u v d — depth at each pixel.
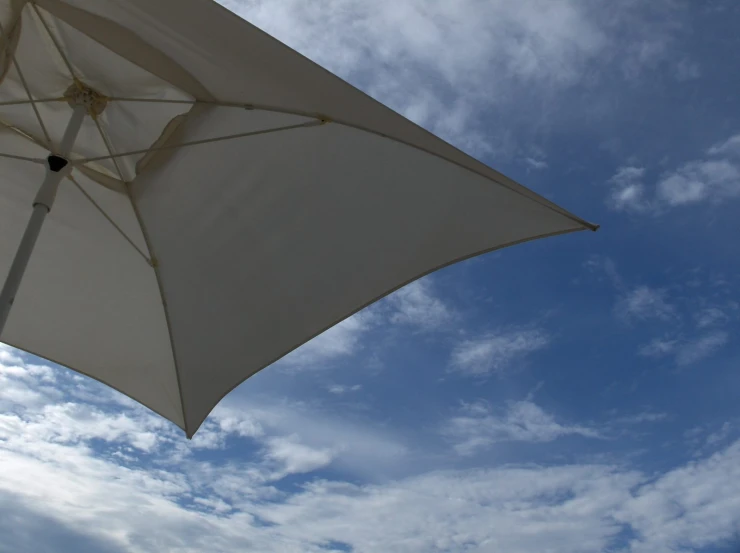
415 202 3.18
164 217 3.85
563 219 2.85
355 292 3.55
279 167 3.43
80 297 4.04
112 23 3.02
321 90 2.75
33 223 2.99
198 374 4.07
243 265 3.76
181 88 3.48
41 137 3.82
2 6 3.16
